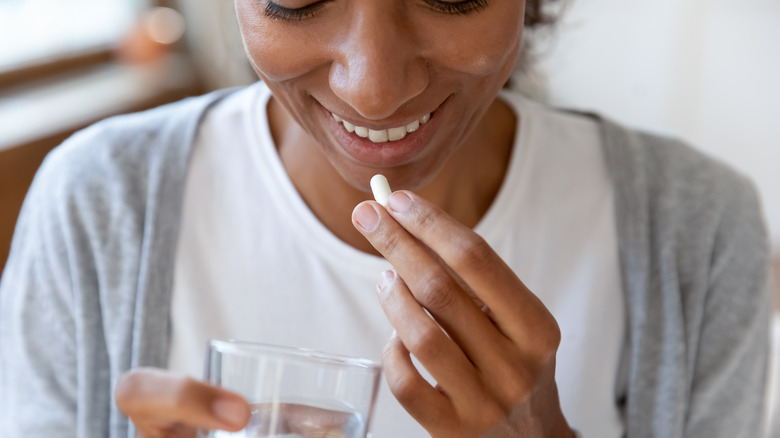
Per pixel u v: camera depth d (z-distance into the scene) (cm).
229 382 41
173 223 64
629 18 169
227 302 64
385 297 47
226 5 76
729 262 67
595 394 65
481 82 52
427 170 54
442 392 48
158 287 63
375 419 62
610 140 68
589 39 172
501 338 47
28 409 65
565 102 176
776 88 165
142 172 66
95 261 65
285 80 51
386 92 47
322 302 63
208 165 66
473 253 45
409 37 48
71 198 65
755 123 168
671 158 68
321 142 54
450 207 64
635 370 65
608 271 65
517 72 72
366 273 62
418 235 46
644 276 65
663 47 169
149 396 42
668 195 67
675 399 64
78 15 166
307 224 63
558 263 65
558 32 77
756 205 69
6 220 116
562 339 65
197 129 67
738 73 167
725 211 68
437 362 46
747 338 67
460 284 49
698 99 171
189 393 41
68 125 131
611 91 174
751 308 67
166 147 66
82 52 163
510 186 64
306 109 53
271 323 63
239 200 65
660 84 172
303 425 41
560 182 66
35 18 155
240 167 65
